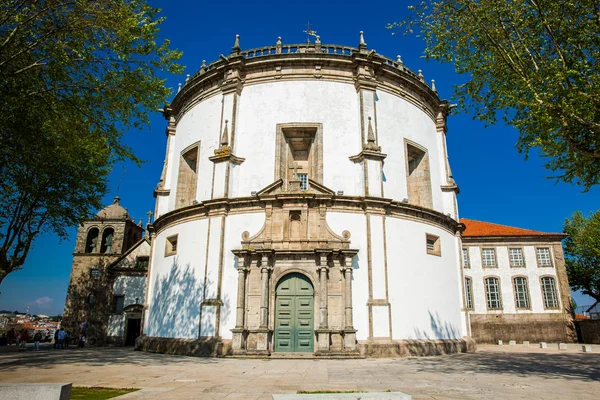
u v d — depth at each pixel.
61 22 16.14
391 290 23.27
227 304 22.77
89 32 16.83
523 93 14.63
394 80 27.89
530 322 45.88
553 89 13.83
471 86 16.77
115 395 10.34
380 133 26.06
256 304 22.27
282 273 22.42
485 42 15.62
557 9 14.25
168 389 11.32
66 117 18.25
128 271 43.09
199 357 21.56
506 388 11.61
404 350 22.36
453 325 26.48
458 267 28.92
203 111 28.28
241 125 26.00
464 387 11.74
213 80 28.19
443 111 31.52
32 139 19.00
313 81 26.25
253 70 26.88
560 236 47.91
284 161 25.48
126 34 16.70
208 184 26.09
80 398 9.77
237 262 23.16
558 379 13.52
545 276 47.06
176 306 24.61
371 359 20.67
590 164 14.63
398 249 24.22
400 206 24.66
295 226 23.31
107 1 16.50
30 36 16.11
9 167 21.39
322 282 21.88
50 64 16.58
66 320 44.78
